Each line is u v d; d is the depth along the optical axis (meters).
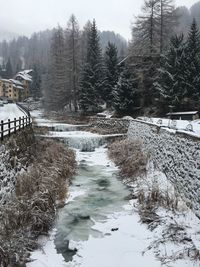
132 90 29.09
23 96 91.00
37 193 9.22
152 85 28.22
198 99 24.92
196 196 8.74
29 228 7.82
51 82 48.91
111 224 9.01
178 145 11.02
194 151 9.25
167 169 12.26
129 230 8.51
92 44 37.47
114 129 26.55
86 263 6.89
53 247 7.66
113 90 31.94
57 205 10.26
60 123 33.50
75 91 38.62
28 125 17.03
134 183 13.06
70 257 7.18
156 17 28.22
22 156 12.75
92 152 21.69
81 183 13.47
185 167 9.98
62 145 20.52
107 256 7.18
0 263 5.97
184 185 9.93
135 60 29.16
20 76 92.06
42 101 62.22
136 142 18.67
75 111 38.12
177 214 8.80
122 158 16.98
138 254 7.13
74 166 16.11
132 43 29.72
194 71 25.00
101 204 10.75
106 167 16.67
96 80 35.22
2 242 6.42
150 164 14.56
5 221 7.57
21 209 8.23
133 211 9.88
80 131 29.20
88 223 9.14
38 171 12.00
